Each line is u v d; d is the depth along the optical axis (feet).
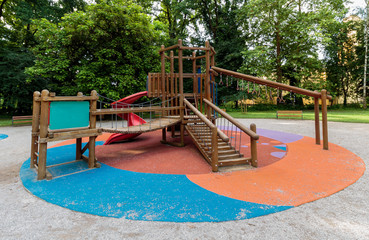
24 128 45.85
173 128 31.30
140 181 14.02
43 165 14.71
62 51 56.13
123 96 59.67
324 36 77.66
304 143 26.30
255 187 12.59
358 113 71.31
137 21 59.41
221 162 16.70
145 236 8.00
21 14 59.72
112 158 20.79
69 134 15.80
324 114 22.62
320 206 10.22
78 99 16.34
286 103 105.81
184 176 14.90
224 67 93.35
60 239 7.91
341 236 7.85
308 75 89.04
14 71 57.82
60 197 11.60
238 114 74.38
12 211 10.15
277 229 8.36
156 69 62.59
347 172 15.15
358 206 10.20
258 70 87.30
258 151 22.38
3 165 18.51
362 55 96.94
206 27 102.22
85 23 51.98
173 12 89.71
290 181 13.50
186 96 27.66
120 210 10.00
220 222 8.91
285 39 89.30
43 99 14.60
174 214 9.53
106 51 54.29
